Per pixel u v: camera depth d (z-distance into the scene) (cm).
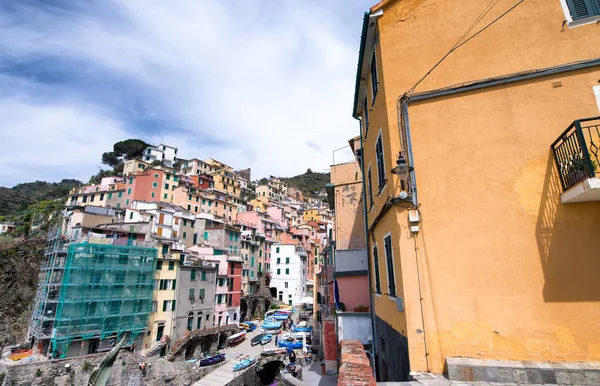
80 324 2633
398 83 739
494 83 664
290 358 2942
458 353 552
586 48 644
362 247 1752
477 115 662
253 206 8131
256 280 5622
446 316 574
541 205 579
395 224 662
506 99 654
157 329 3203
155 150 9400
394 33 781
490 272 575
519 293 554
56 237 3134
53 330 2533
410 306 593
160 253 3403
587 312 521
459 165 644
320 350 2786
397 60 756
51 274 2811
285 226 8238
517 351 530
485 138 644
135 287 3066
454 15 745
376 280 995
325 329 1727
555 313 532
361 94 1180
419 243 621
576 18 666
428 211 635
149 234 3647
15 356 2492
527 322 539
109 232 3462
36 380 2259
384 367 877
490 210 604
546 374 493
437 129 677
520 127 631
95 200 6319
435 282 595
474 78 688
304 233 7256
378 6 800
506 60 679
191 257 4022
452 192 632
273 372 3362
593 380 482
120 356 2553
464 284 581
